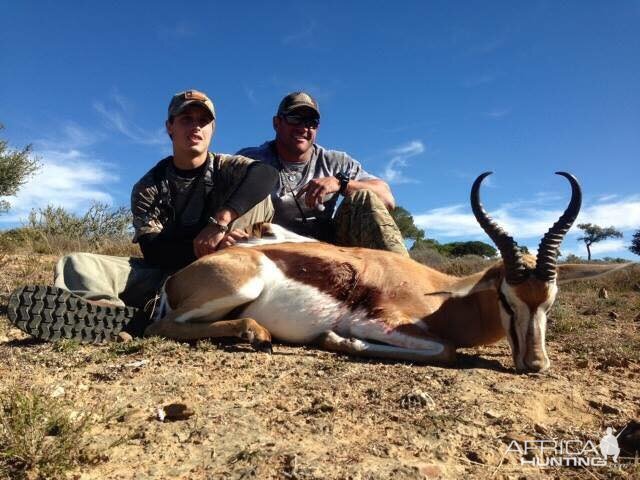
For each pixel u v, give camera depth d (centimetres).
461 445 89
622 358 142
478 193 137
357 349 137
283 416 96
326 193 194
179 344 136
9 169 592
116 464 79
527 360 128
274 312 146
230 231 160
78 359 122
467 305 150
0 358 121
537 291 130
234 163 172
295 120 206
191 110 161
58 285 151
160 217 166
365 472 77
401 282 149
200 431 89
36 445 78
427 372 123
